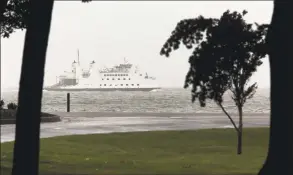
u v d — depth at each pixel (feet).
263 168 44.78
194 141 107.24
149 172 68.90
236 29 66.54
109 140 108.99
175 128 133.49
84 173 67.46
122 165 76.28
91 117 178.50
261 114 199.00
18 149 43.60
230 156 87.25
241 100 88.84
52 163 77.66
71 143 103.96
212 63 65.00
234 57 69.05
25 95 43.39
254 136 111.75
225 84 78.07
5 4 52.85
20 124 43.55
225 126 137.90
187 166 74.90
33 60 43.29
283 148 43.14
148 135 115.96
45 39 43.65
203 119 166.30
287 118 42.91
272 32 43.91
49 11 43.65
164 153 92.22
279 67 43.04
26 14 64.08
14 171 43.73
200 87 70.18
